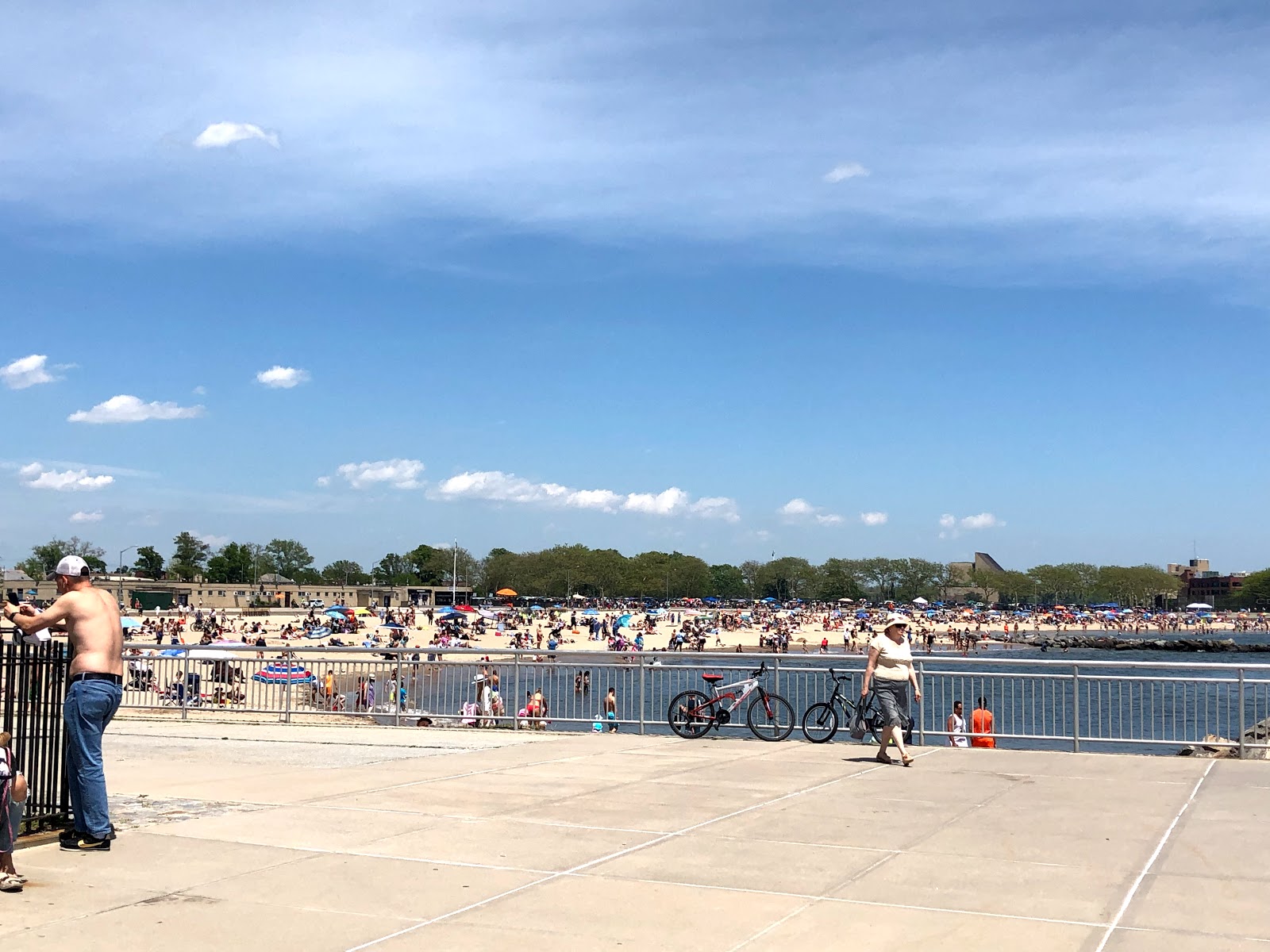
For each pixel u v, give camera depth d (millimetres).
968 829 9898
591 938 6574
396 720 19703
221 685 20969
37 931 6547
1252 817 10469
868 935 6664
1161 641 138375
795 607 194125
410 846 9016
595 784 12461
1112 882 7961
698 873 8188
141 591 146250
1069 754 15203
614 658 18641
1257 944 6457
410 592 185750
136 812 10445
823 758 14852
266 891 7539
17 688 9078
